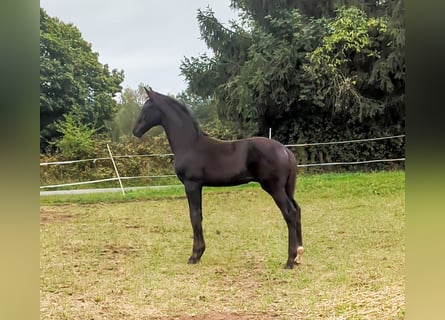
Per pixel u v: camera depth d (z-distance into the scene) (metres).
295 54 12.20
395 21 11.77
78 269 4.49
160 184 11.84
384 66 12.04
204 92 14.46
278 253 4.95
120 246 5.52
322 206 7.69
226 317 3.13
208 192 9.73
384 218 6.58
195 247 4.68
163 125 4.73
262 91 12.22
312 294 3.55
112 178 10.74
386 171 11.47
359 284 3.74
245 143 4.44
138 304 3.44
